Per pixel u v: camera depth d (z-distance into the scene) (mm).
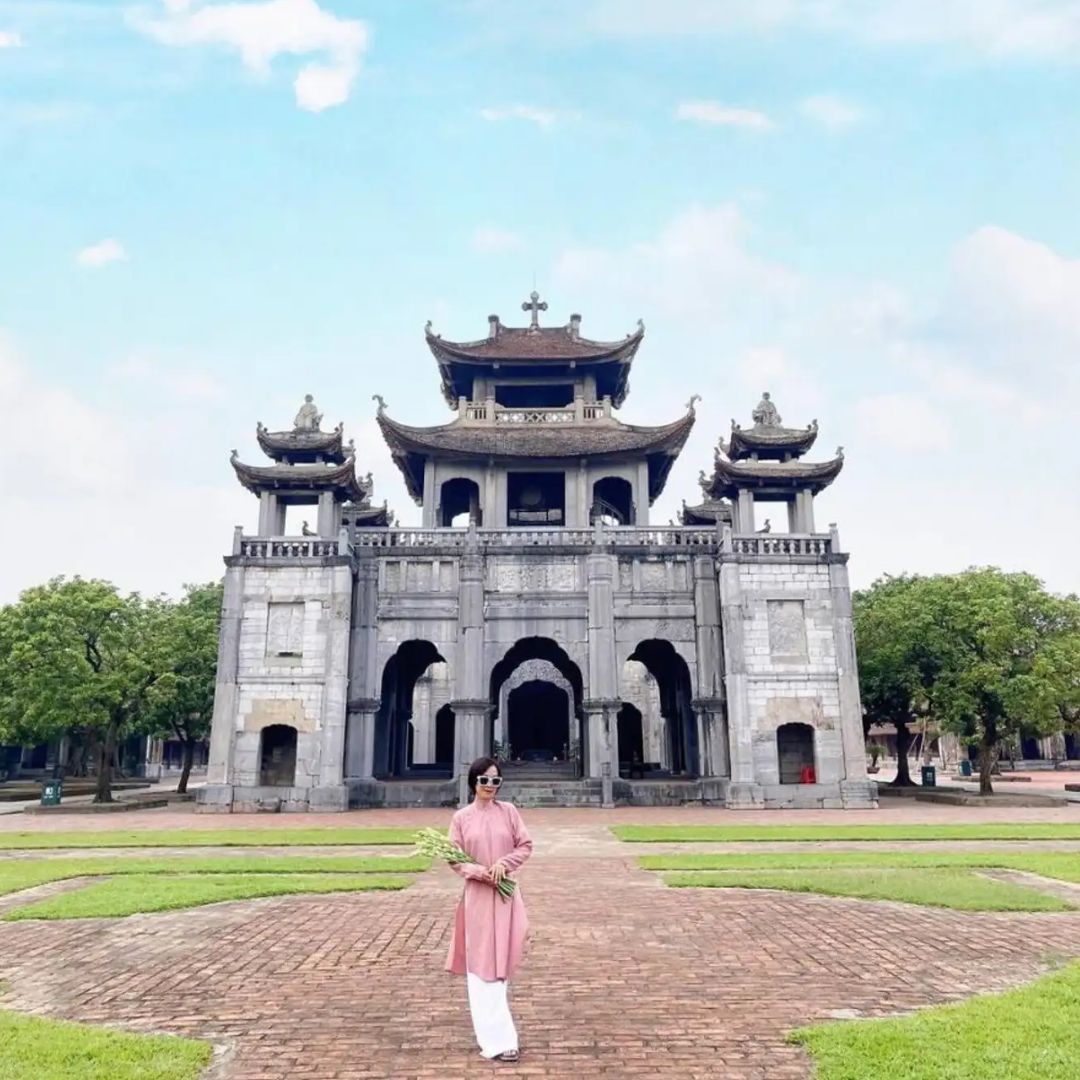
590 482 55344
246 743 43438
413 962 12469
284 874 20484
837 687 43875
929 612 47250
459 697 45156
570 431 56812
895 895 16641
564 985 11305
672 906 16328
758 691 43750
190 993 11023
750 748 42844
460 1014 10180
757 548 45688
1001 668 44344
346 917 15531
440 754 72375
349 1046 9148
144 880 19266
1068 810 39625
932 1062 8078
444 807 43500
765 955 12680
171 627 52344
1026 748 104125
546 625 46344
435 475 55000
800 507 48250
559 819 35656
